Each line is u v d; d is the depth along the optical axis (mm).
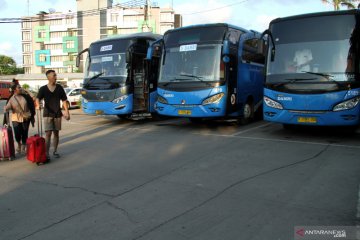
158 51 14242
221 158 7543
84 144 9750
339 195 5188
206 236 4020
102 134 11477
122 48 13828
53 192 5695
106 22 92875
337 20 9047
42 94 7785
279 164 6934
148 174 6531
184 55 11469
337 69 8797
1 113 22234
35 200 5363
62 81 62406
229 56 11055
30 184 6160
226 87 10984
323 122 8883
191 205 4945
